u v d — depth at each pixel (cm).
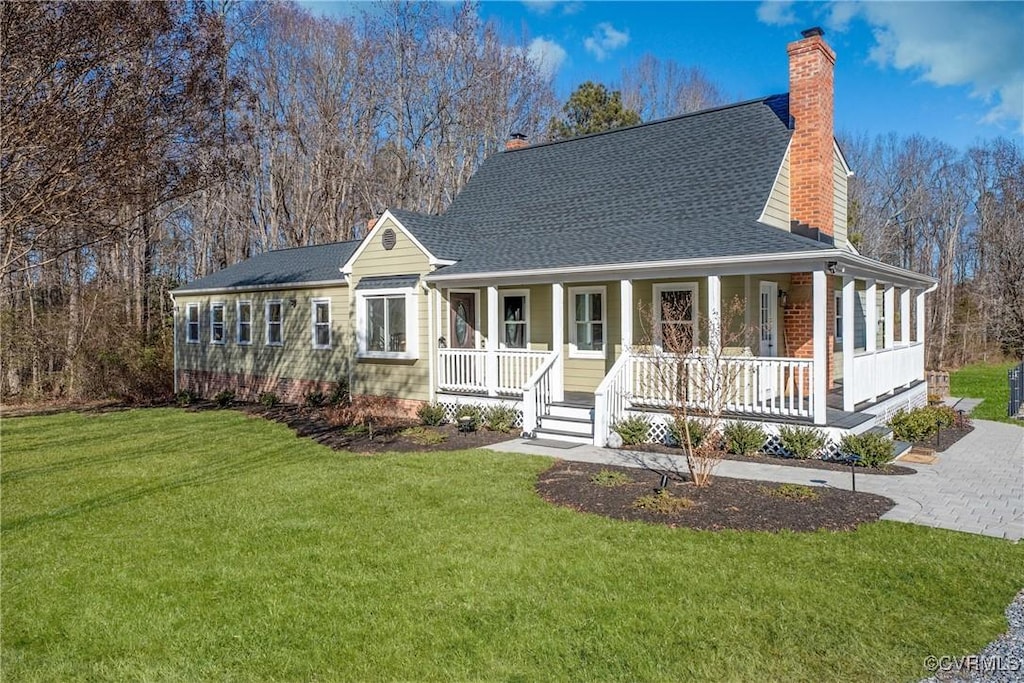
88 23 998
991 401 1912
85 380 2109
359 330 1540
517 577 547
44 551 641
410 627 463
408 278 1434
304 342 1831
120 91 1088
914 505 748
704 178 1320
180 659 428
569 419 1210
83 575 575
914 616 470
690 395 1093
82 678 410
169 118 1200
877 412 1160
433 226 1506
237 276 2119
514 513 732
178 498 845
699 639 439
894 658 416
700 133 1482
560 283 1272
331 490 855
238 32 2725
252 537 669
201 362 2170
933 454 1027
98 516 768
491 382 1348
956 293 3672
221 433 1400
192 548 639
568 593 513
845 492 787
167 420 1631
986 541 621
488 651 428
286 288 1855
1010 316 3123
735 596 503
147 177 1200
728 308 1174
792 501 738
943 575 539
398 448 1146
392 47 3166
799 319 1331
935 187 3866
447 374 1418
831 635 443
